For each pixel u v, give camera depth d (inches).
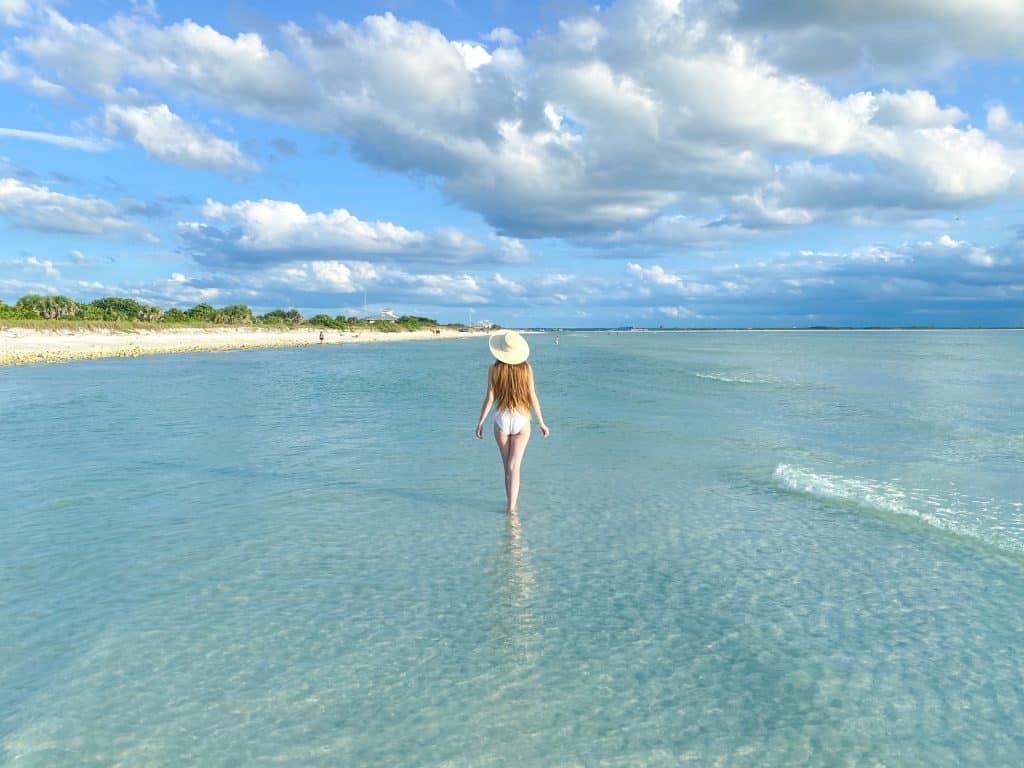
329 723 169.3
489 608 242.2
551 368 1740.9
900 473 459.2
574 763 154.4
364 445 574.2
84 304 3983.8
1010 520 348.8
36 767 150.1
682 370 1633.9
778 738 165.5
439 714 173.9
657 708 178.2
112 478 443.5
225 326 4734.3
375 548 306.8
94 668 195.8
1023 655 208.2
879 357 2333.9
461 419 746.2
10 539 315.3
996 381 1234.0
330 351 3410.4
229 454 530.3
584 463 498.6
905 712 177.3
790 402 895.7
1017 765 155.6
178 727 166.7
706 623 230.5
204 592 254.1
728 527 341.7
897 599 251.3
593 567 284.4
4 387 1133.7
